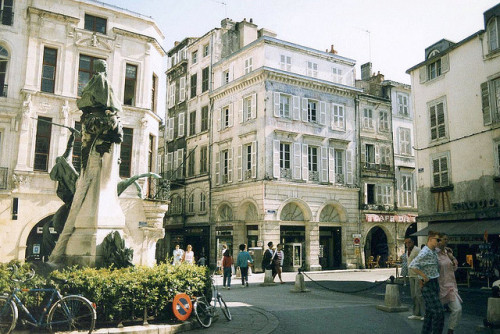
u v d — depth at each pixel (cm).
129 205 2247
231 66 3444
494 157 2077
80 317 684
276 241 2956
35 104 2134
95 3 2341
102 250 860
